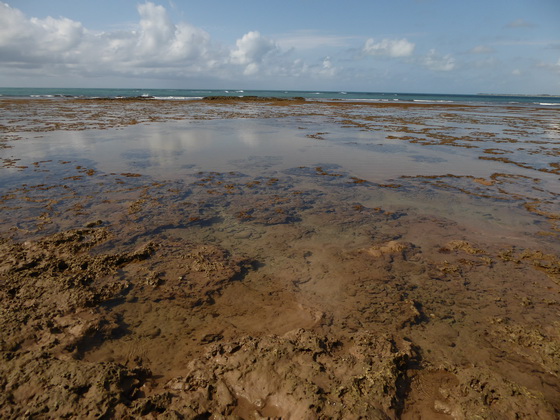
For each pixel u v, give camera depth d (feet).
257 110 118.52
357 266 17.75
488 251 19.61
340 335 12.87
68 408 9.04
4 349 10.93
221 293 15.19
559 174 36.42
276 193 28.86
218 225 22.18
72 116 84.53
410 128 73.15
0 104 120.78
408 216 24.58
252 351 11.48
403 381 10.75
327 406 9.46
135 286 15.29
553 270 17.52
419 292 15.69
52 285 14.57
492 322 13.69
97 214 22.97
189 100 177.88
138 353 11.73
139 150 44.45
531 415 9.50
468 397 10.08
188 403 9.58
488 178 34.53
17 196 25.95
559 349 11.92
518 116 113.80
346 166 38.73
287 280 16.38
